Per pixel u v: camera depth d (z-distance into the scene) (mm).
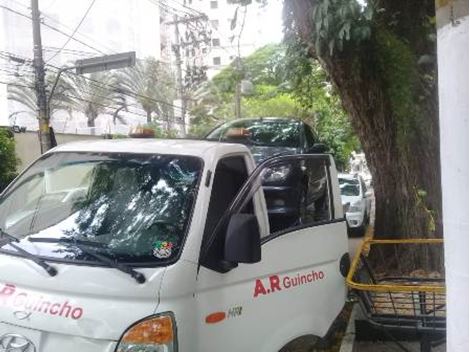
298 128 9812
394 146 7707
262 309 3475
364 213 14445
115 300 2877
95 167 3658
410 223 7605
